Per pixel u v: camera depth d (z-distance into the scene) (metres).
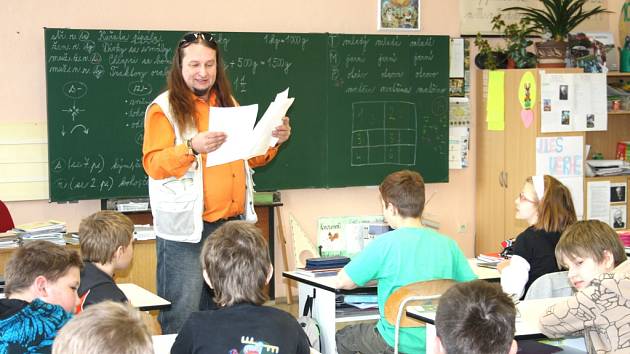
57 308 2.23
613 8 7.28
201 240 3.34
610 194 6.60
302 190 6.48
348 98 6.43
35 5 5.57
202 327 2.15
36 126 5.61
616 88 6.93
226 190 3.36
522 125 6.40
